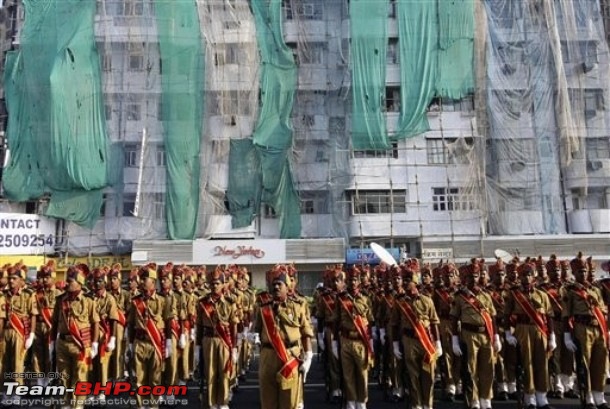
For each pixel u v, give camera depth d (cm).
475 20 3039
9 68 2944
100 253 2891
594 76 3100
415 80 2994
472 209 2944
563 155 2983
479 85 3005
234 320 1050
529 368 1066
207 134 2972
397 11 3050
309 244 2866
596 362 1065
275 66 3016
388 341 1179
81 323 1010
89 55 2906
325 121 3103
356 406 1001
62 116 2819
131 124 2973
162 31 2958
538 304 1077
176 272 1216
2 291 1146
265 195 2952
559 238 2898
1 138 3069
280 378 787
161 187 2942
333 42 3144
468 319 1038
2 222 2753
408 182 2998
